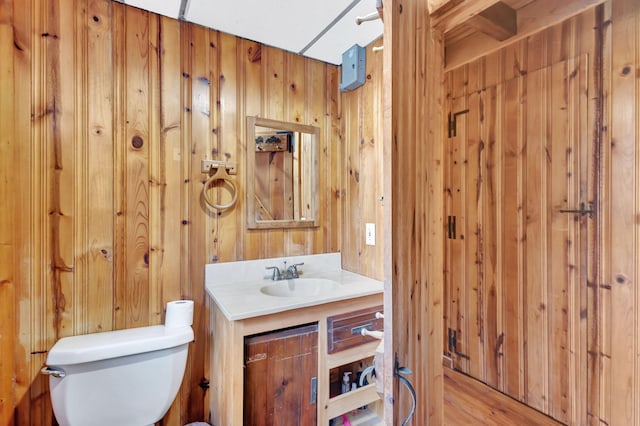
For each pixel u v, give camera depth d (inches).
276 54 73.7
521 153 54.9
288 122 75.1
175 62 62.5
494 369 59.7
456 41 63.1
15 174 50.2
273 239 73.9
